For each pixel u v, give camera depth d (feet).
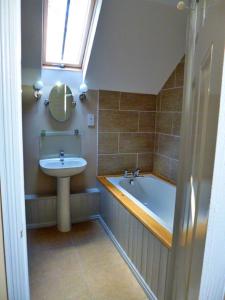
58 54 8.45
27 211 8.88
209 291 1.91
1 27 2.55
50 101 8.77
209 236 1.77
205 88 2.19
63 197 8.68
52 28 7.80
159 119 10.22
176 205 3.73
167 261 5.02
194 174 2.55
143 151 10.64
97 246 8.00
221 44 1.60
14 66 2.67
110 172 10.27
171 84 9.25
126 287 6.17
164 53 8.25
